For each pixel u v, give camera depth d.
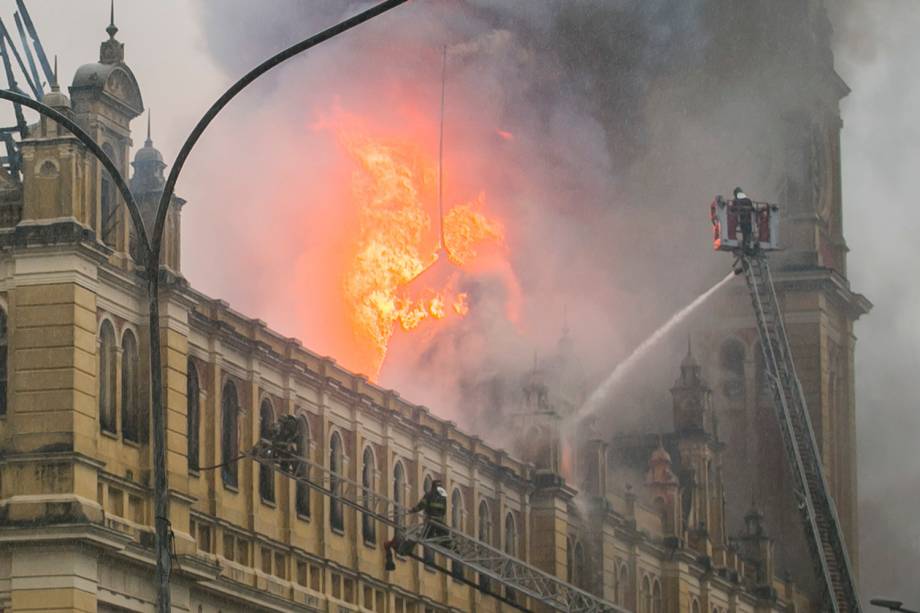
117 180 54.88
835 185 161.38
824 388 154.25
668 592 121.81
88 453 69.88
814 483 115.50
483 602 100.12
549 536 105.19
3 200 71.00
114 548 69.75
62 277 69.81
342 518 87.88
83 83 72.06
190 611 75.12
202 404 77.75
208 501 77.88
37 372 69.56
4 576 68.81
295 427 77.69
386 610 90.94
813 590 150.00
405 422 92.94
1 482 69.31
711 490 133.12
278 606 81.38
